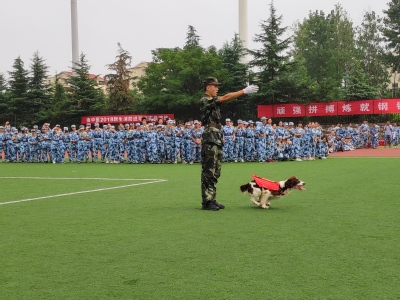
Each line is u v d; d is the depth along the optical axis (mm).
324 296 3545
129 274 4168
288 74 34688
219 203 8297
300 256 4652
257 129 21172
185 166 19078
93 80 44375
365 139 31562
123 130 23375
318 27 63719
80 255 4836
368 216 6715
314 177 12445
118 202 8562
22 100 45656
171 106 37938
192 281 3943
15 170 18000
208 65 37812
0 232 6031
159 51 41594
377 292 3613
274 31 35062
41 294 3699
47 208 8008
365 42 54469
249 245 5125
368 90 37250
